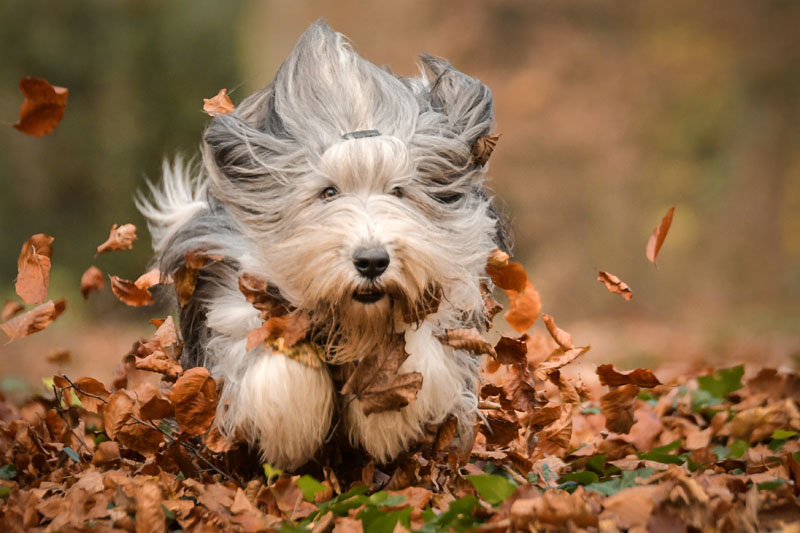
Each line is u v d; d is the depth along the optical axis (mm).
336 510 5629
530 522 5336
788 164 37594
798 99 37969
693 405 8836
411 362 6363
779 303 34844
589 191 40500
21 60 30344
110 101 30625
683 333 25062
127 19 30844
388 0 43312
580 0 41719
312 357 6223
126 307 26875
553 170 40938
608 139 40750
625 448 7457
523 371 6816
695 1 40875
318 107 6453
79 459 6973
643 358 17375
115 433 6504
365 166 6117
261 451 6520
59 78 30531
